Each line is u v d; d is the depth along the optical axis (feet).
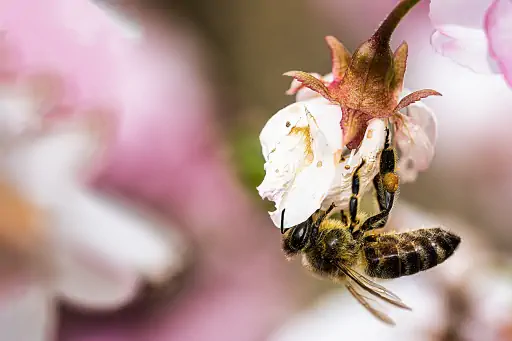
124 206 0.63
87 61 0.62
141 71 0.65
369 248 0.49
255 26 0.85
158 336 0.66
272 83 0.84
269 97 0.84
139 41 0.65
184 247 0.65
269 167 0.44
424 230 0.49
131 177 0.64
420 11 0.70
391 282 0.61
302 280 0.68
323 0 0.83
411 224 0.61
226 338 0.66
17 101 0.60
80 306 0.63
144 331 0.66
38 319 0.61
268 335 0.67
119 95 0.63
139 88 0.64
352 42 0.82
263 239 0.68
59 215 0.61
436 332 0.60
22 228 0.60
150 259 0.62
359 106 0.44
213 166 0.65
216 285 0.67
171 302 0.66
